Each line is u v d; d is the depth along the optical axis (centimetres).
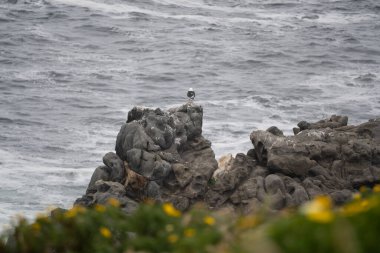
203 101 18550
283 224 1359
